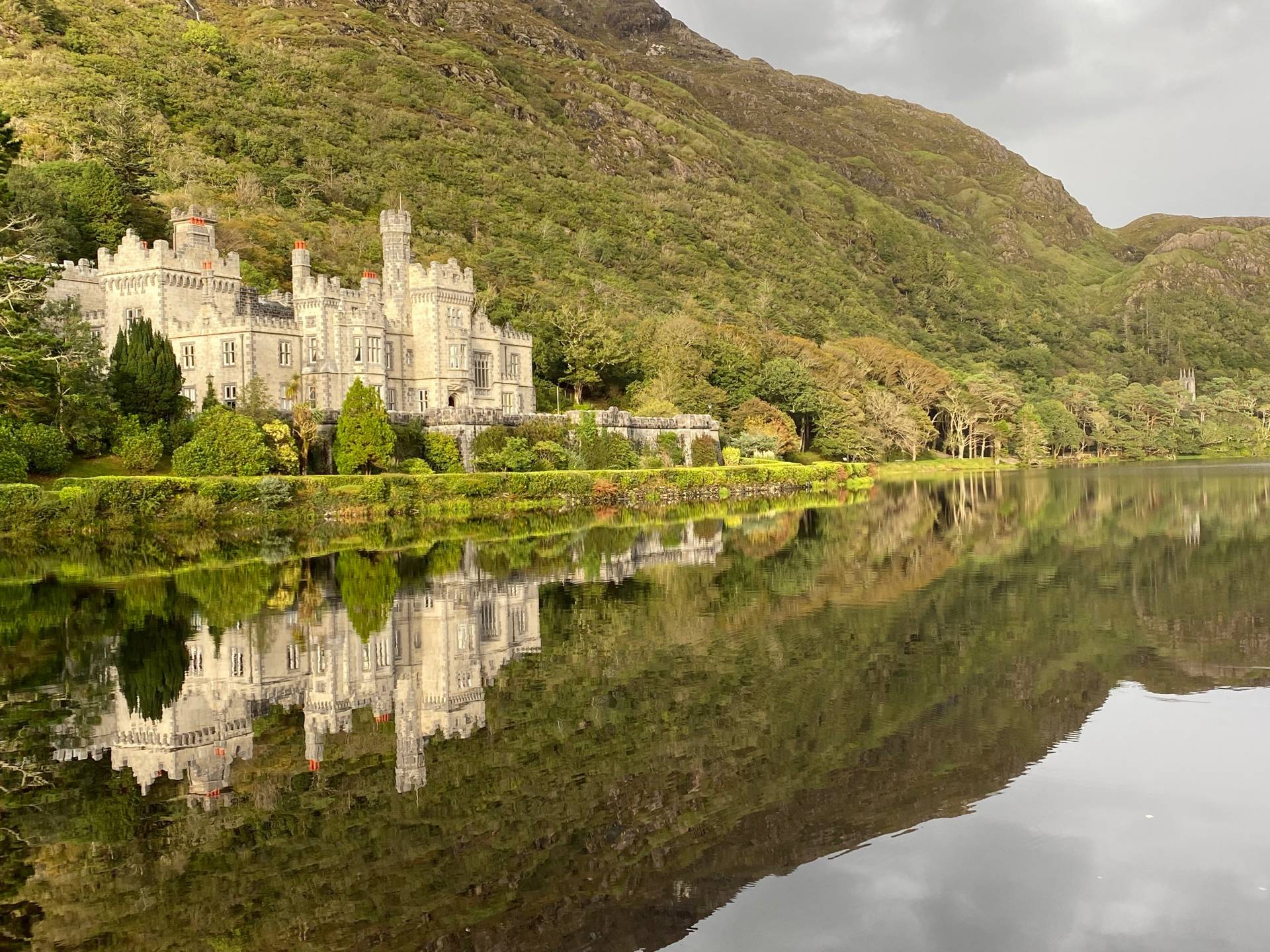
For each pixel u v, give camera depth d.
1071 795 18.77
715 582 42.59
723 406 127.31
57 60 163.25
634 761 20.31
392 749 20.94
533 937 13.70
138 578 43.56
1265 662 28.67
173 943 13.48
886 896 14.84
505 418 88.50
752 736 21.94
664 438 104.56
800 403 133.50
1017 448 176.50
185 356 81.38
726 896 14.91
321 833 16.86
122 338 72.69
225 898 14.66
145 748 20.95
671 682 26.23
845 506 86.31
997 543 57.72
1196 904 14.63
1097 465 180.00
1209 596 39.31
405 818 17.47
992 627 33.28
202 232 84.75
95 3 198.25
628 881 15.30
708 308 190.38
